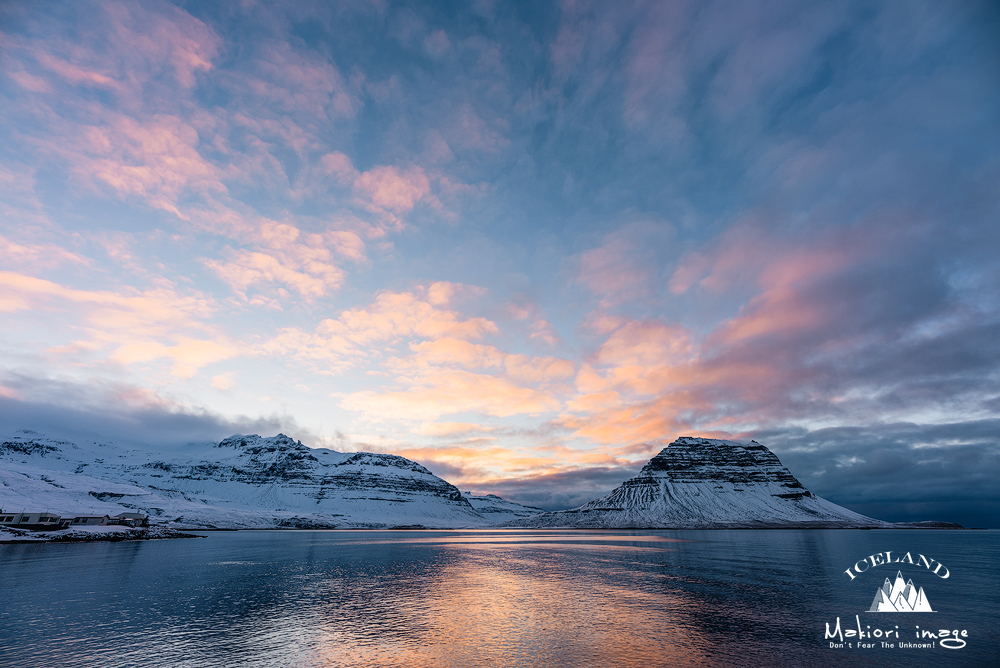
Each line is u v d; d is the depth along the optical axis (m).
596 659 26.86
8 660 26.73
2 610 39.28
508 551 107.94
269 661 26.67
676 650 28.48
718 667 25.48
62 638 30.98
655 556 88.75
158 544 113.19
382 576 62.50
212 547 108.56
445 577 61.69
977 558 80.38
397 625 34.78
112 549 94.25
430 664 26.12
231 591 49.38
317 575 62.69
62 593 46.91
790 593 47.47
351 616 37.84
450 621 36.12
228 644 29.81
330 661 26.67
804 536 158.88
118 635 31.70
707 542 128.75
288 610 39.97
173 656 27.45
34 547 93.19
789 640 30.62
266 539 151.12
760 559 80.19
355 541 150.12
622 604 42.53
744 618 36.59
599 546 121.00
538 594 48.34
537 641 30.44
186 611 39.28
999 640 30.66
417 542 148.62
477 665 25.92
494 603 43.41
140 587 51.00
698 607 40.88
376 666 25.84
